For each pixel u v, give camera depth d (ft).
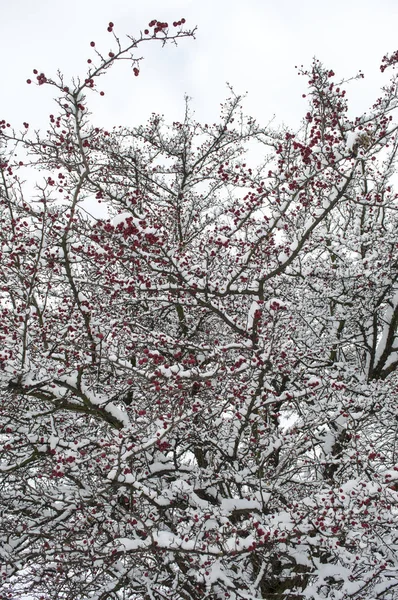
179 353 24.31
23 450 25.04
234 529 17.38
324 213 20.53
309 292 31.50
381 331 33.04
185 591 22.47
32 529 22.21
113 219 19.63
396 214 32.60
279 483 23.58
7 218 24.27
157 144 32.81
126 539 17.69
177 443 24.31
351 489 18.13
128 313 26.76
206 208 34.68
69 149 20.59
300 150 20.63
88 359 22.21
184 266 22.40
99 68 15.20
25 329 19.42
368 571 20.03
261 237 21.70
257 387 20.77
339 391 22.70
